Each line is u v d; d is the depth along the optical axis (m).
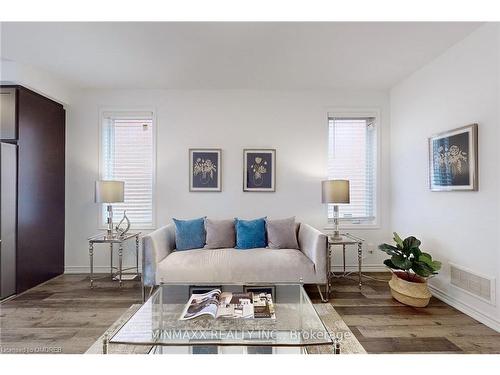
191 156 3.76
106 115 3.79
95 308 2.64
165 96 3.78
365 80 3.50
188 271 2.77
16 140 2.98
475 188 2.38
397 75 3.36
